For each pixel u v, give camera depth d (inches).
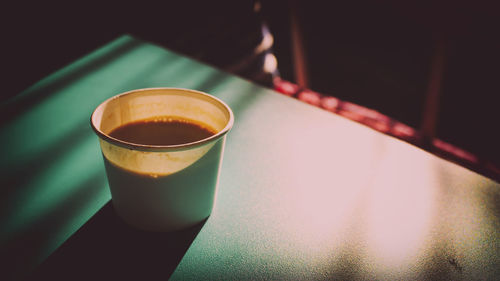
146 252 10.8
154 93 11.7
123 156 9.9
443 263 11.1
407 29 46.1
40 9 28.6
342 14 50.0
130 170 10.1
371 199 12.6
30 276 10.2
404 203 12.5
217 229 11.4
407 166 13.8
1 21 26.4
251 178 13.0
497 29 37.1
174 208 10.7
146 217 10.8
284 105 16.4
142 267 10.5
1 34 26.5
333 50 53.3
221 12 44.8
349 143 14.7
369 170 13.6
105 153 10.2
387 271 10.8
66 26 30.8
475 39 39.3
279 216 11.9
